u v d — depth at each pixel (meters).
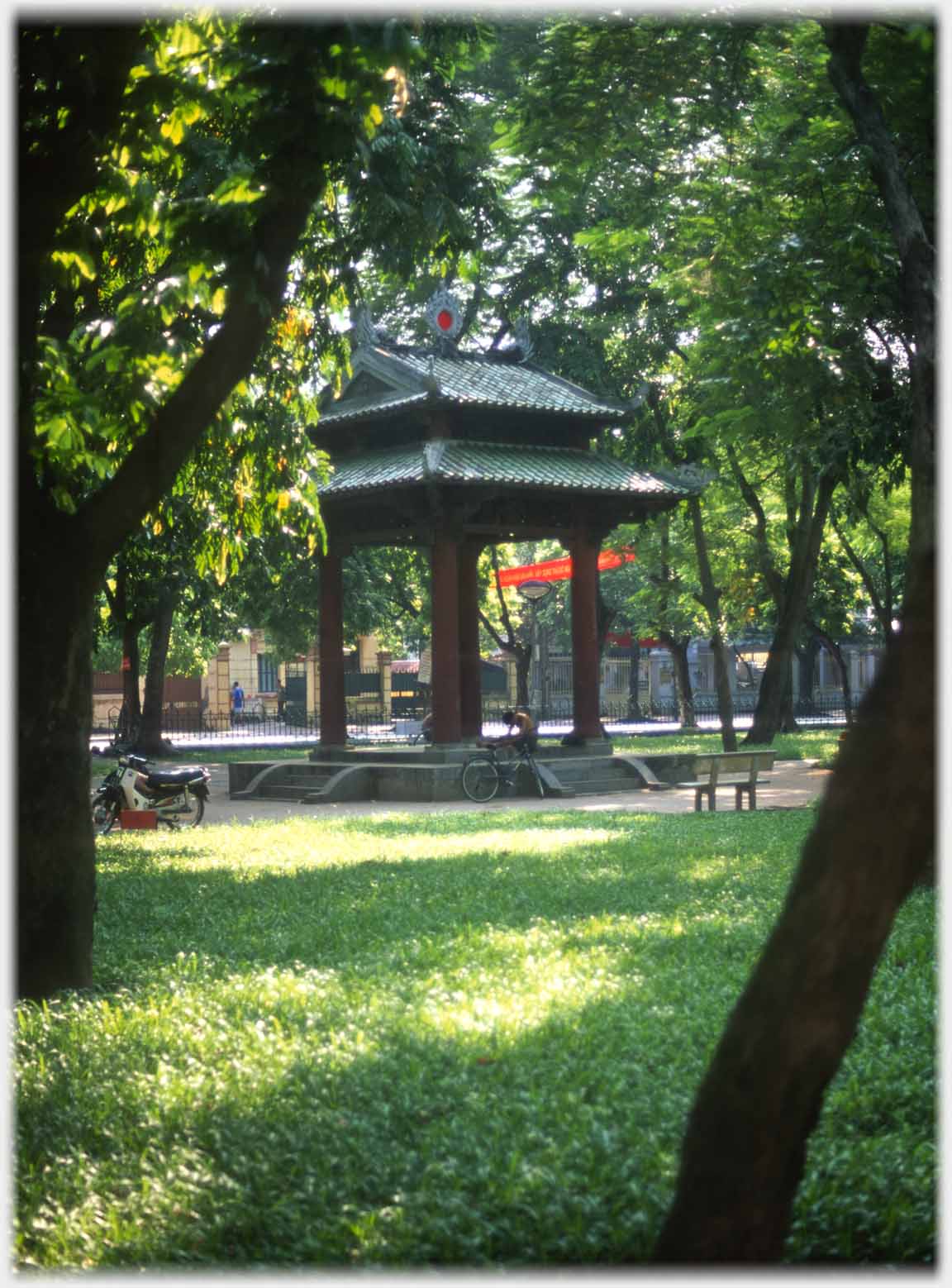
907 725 4.04
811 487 36.75
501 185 17.14
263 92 9.62
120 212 11.68
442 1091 6.86
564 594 65.38
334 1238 5.30
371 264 14.88
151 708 42.81
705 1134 4.30
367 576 47.41
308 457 15.63
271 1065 7.29
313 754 30.52
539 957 9.99
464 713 31.34
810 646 69.88
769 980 4.21
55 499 9.55
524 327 31.34
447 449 27.48
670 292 19.25
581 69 15.95
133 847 19.00
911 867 4.11
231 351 9.31
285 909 12.79
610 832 18.89
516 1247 5.20
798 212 17.80
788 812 21.27
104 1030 8.17
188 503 16.77
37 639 9.27
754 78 17.02
